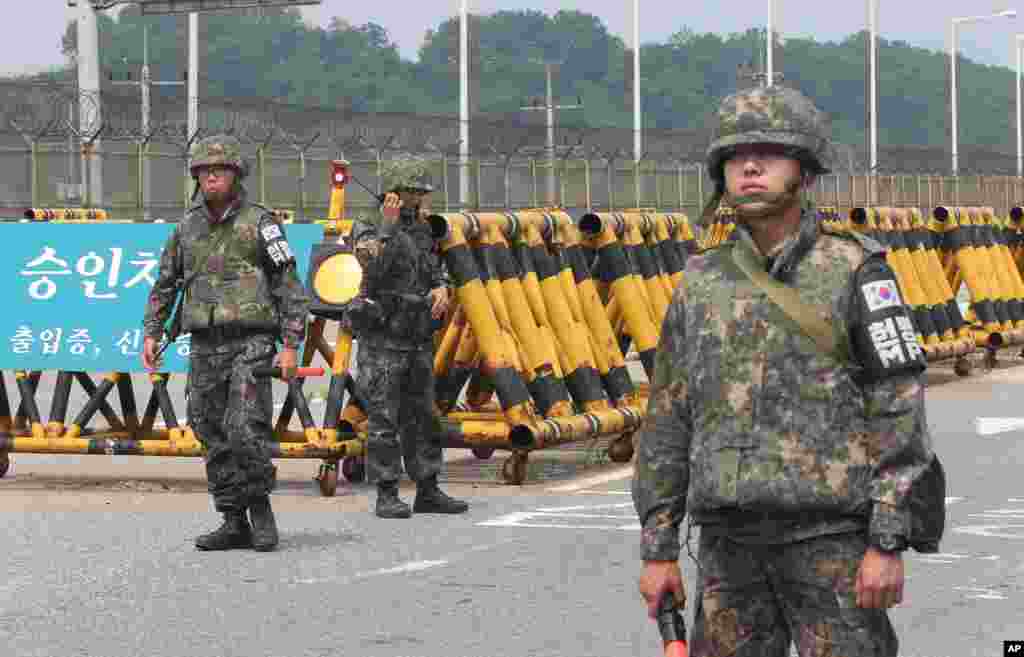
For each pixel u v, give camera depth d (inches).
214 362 491.8
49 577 458.9
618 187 2506.2
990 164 3029.0
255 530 498.9
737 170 215.6
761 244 219.0
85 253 666.2
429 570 468.8
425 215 633.6
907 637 390.0
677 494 221.5
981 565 472.7
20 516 563.2
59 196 1744.6
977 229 1141.1
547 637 390.0
